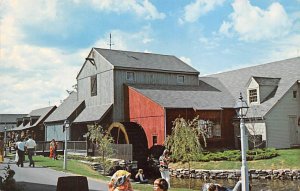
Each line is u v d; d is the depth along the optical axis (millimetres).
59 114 50594
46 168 24359
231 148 38188
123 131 35219
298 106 38281
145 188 17234
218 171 27938
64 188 10398
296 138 37719
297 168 26422
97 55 44688
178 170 29641
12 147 44500
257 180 26016
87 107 46281
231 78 47375
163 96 38812
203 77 49594
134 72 42719
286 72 40812
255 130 37188
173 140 29422
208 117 37906
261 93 38500
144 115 38312
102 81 43562
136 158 33938
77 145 36688
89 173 22562
